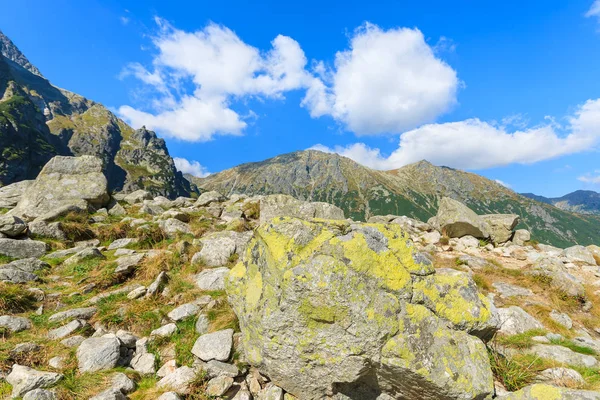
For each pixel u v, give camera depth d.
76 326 3.38
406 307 2.64
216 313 3.64
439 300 2.82
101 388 2.65
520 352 3.53
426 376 2.39
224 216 8.09
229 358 3.04
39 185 7.34
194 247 5.29
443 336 2.64
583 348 3.71
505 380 2.97
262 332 2.74
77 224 6.16
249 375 2.99
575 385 2.94
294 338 2.63
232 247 5.07
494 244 7.91
